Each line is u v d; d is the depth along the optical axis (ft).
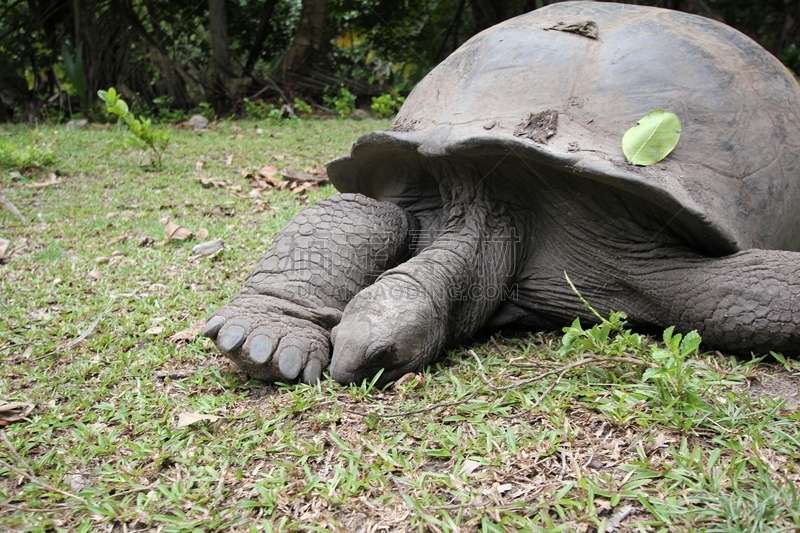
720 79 8.71
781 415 6.59
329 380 7.89
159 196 17.60
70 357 9.37
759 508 5.29
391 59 40.98
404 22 40.19
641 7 10.33
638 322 8.98
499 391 7.47
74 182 18.90
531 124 8.29
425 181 9.82
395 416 7.11
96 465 6.94
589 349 7.77
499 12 37.14
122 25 33.96
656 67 8.64
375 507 5.88
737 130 8.46
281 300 8.41
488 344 9.07
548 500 5.71
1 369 9.09
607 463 6.18
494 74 9.01
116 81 34.04
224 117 33.50
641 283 8.57
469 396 7.38
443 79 9.73
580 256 8.90
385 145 9.24
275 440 7.01
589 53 8.95
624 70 8.64
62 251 13.78
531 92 8.68
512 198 8.97
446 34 38.83
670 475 5.86
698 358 8.15
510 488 5.95
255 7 40.19
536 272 9.20
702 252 8.39
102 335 10.03
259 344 7.84
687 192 7.79
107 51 33.99
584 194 8.39
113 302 11.28
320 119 32.27
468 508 5.70
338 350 7.82
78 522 6.04
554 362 8.09
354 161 10.15
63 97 35.73
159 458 6.81
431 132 8.75
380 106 32.17
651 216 8.21
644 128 8.02
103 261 13.21
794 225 9.11
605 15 9.81
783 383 7.40
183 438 7.19
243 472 6.59
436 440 6.72
